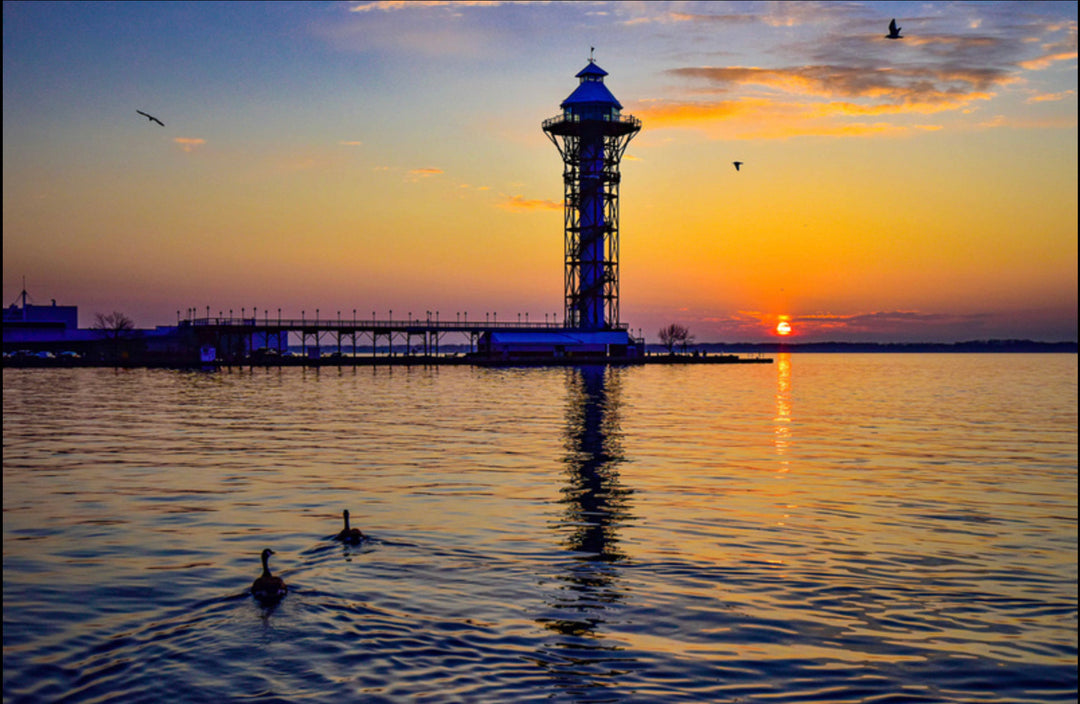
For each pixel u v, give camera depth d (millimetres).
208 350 149375
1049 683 15359
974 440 52062
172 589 19938
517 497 31484
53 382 108812
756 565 22391
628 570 21781
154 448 45750
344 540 24453
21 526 26422
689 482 35219
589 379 126750
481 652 16391
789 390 107875
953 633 17672
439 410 70938
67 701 14422
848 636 17438
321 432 53969
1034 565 22625
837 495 32594
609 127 160750
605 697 14578
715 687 15039
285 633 17219
